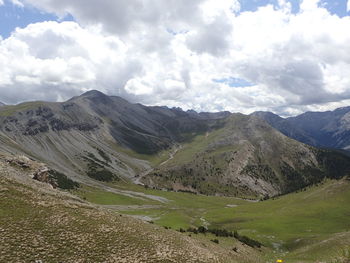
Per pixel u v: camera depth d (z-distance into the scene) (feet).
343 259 123.85
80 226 167.43
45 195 197.06
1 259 117.50
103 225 180.86
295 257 264.11
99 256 143.23
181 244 201.67
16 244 129.90
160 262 157.89
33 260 123.75
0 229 136.46
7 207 158.61
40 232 146.30
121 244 163.12
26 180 216.95
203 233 310.65
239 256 242.17
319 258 226.38
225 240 295.89
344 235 290.15
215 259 196.24
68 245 143.64
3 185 182.39
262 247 329.11
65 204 193.47
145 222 239.91
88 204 221.25
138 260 151.64
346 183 588.91
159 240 191.01
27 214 158.92
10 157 267.39
